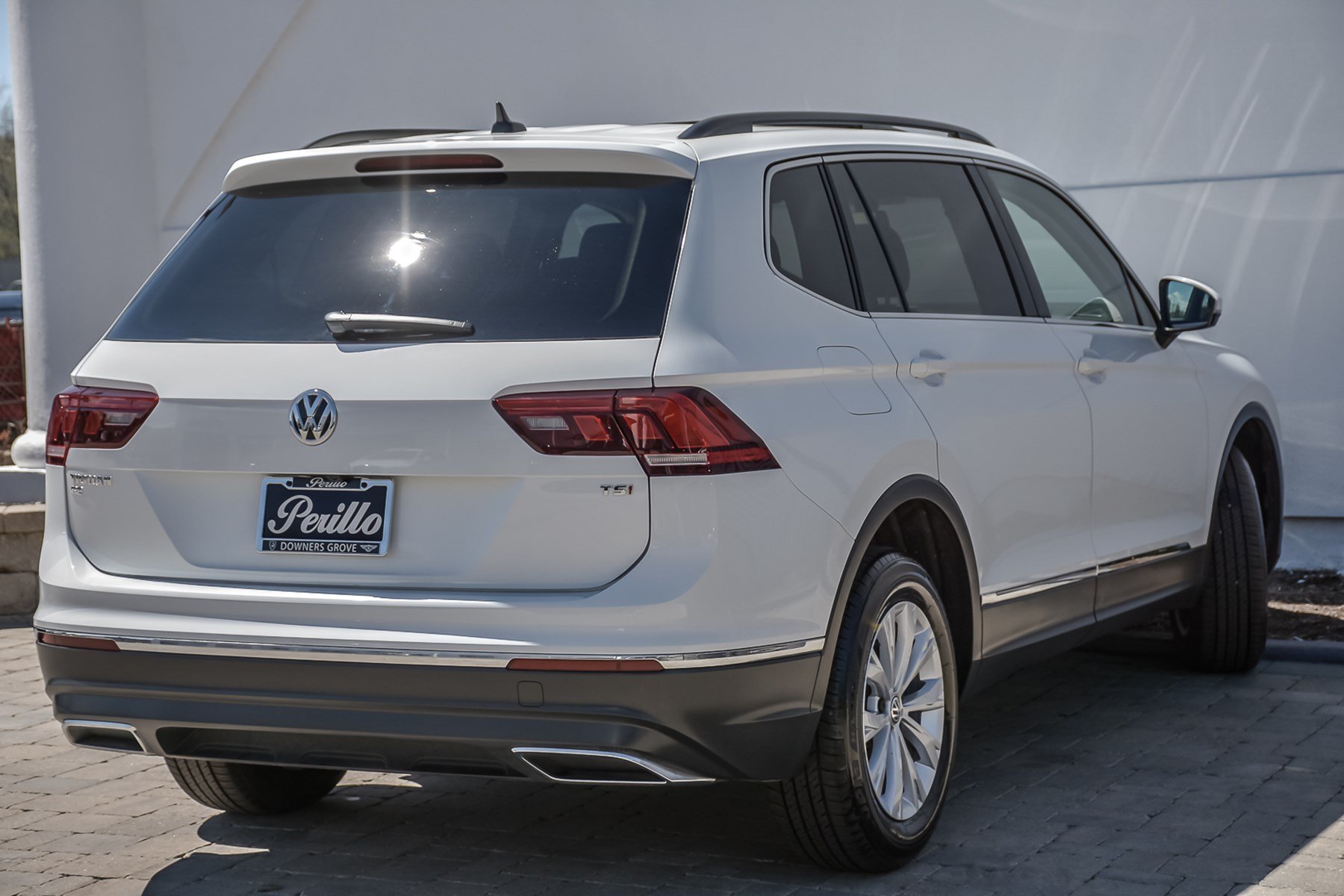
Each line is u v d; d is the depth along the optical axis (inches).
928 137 183.2
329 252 144.7
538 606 127.6
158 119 371.6
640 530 127.6
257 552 137.4
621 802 178.7
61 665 143.6
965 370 165.0
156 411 140.9
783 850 159.8
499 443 129.5
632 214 139.9
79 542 145.9
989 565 166.7
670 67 334.3
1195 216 295.0
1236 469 232.5
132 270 346.3
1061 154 303.7
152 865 161.0
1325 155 284.5
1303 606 275.0
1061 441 180.9
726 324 135.5
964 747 199.9
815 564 137.3
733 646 129.6
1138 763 189.6
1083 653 255.9
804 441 137.7
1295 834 160.7
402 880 153.8
